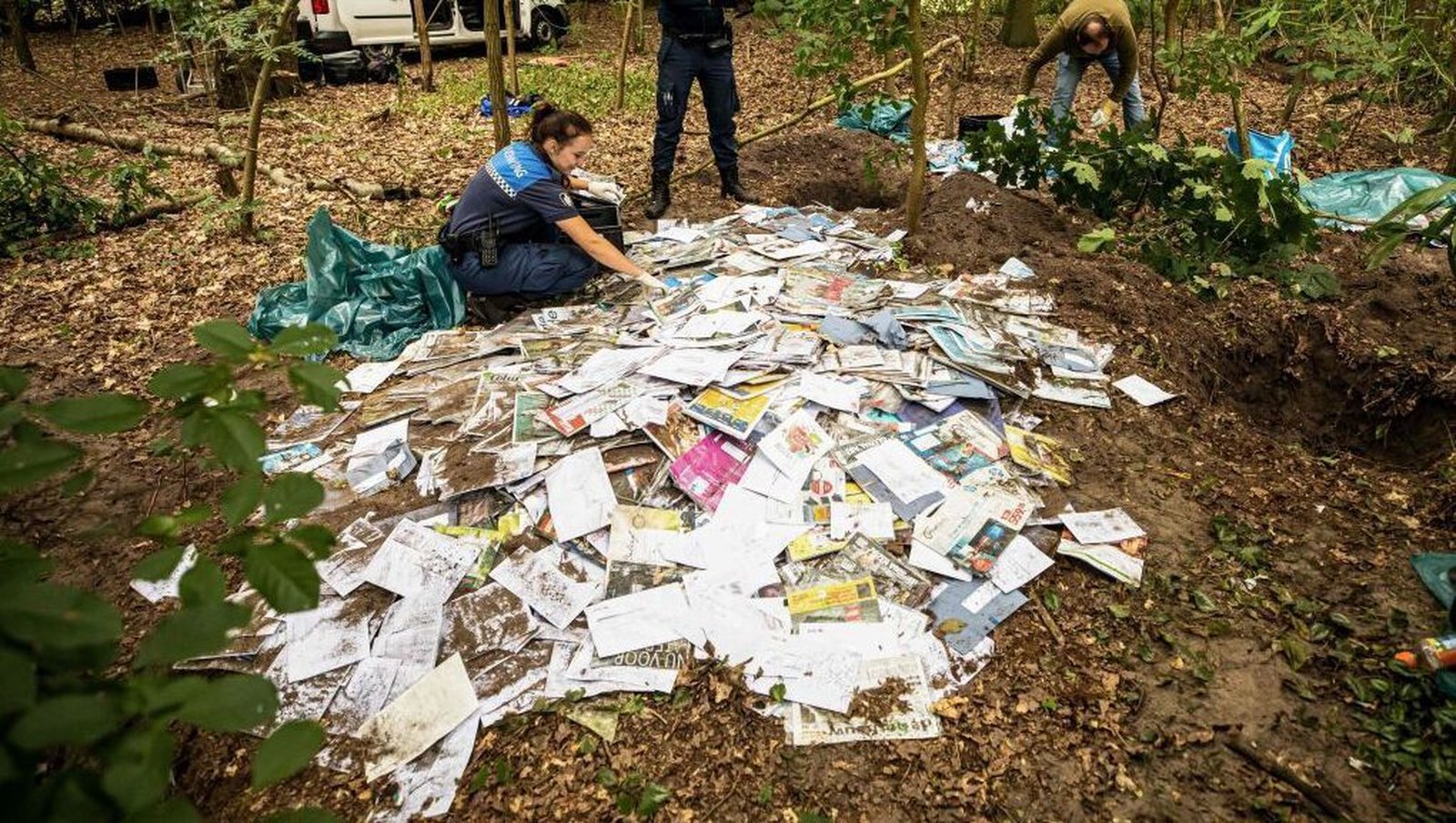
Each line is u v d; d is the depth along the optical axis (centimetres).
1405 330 384
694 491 277
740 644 232
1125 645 235
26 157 494
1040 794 200
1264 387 383
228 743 212
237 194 517
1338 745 208
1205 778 203
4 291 436
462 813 197
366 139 675
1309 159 591
